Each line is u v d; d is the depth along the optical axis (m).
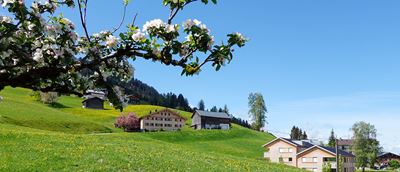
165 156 38.88
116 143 46.19
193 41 6.29
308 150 106.12
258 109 187.88
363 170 147.00
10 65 5.93
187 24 6.23
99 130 107.56
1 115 86.31
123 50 6.29
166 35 6.21
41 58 5.93
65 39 6.00
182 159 38.75
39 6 6.18
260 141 144.38
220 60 6.31
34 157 30.64
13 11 5.65
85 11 6.23
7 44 5.73
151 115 149.62
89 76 6.61
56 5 6.29
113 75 6.75
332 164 99.88
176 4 6.41
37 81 6.14
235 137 145.38
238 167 40.47
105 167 29.81
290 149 109.38
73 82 6.53
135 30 6.20
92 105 168.25
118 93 6.71
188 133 132.62
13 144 35.31
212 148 117.12
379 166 185.88
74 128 99.94
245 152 117.44
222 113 180.12
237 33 6.25
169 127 154.38
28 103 115.62
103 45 6.42
